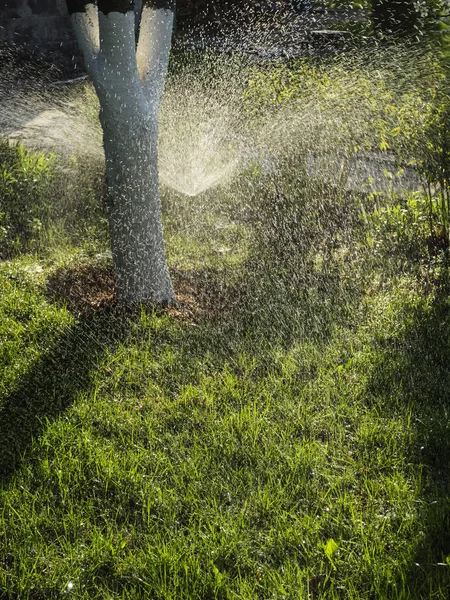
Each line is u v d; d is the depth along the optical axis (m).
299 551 3.13
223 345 4.82
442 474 3.59
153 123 5.11
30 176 7.41
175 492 3.47
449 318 4.95
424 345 4.70
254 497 3.43
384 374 4.39
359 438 3.84
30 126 9.92
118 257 5.26
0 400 4.25
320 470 3.61
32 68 14.31
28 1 14.23
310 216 6.79
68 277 5.86
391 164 7.16
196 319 5.15
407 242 6.09
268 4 12.09
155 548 3.15
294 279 5.74
